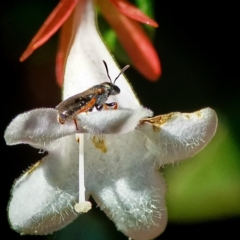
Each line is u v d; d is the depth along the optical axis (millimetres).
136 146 108
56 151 105
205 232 124
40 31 111
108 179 108
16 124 98
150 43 118
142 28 118
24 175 106
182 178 117
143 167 107
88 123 97
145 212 106
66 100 99
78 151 107
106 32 119
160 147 104
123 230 107
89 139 108
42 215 105
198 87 124
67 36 114
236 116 121
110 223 121
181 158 104
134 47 118
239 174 117
